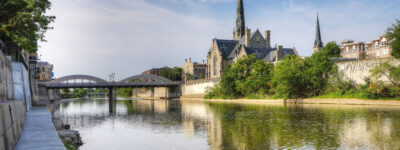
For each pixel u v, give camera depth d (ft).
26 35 129.90
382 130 113.19
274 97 311.68
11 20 127.75
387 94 228.84
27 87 173.99
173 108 258.98
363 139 98.37
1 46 124.26
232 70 378.32
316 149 86.94
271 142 97.30
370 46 393.50
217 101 380.17
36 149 58.03
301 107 225.56
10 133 58.23
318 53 287.89
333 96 268.21
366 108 196.24
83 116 197.47
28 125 89.15
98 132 124.88
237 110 215.72
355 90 258.78
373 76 241.35
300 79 293.02
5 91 106.22
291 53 469.57
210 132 119.24
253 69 364.17
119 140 106.32
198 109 238.89
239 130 122.01
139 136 113.70
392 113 163.12
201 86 465.06
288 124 134.51
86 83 428.97
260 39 555.69
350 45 423.64
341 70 281.95
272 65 353.72
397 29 217.36
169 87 581.12
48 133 74.90
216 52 556.51
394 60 235.81
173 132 121.39
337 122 135.74
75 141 99.25
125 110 248.73
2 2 127.24
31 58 278.87
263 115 174.81
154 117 181.57
